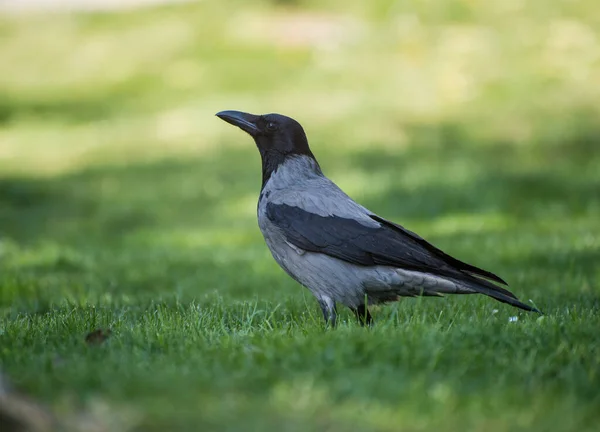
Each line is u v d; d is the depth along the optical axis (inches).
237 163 959.6
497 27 1376.7
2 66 1424.7
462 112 1107.9
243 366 206.8
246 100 1187.9
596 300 338.6
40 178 944.9
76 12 1620.3
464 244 550.0
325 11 1485.0
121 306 356.8
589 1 1429.6
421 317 283.7
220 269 508.4
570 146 977.5
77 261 546.0
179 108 1191.6
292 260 300.0
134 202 822.5
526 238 566.9
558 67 1234.0
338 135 1037.8
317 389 188.4
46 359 215.6
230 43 1395.2
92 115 1203.2
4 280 455.8
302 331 253.9
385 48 1327.5
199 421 174.1
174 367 209.6
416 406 180.5
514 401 185.8
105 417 175.5
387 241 286.4
